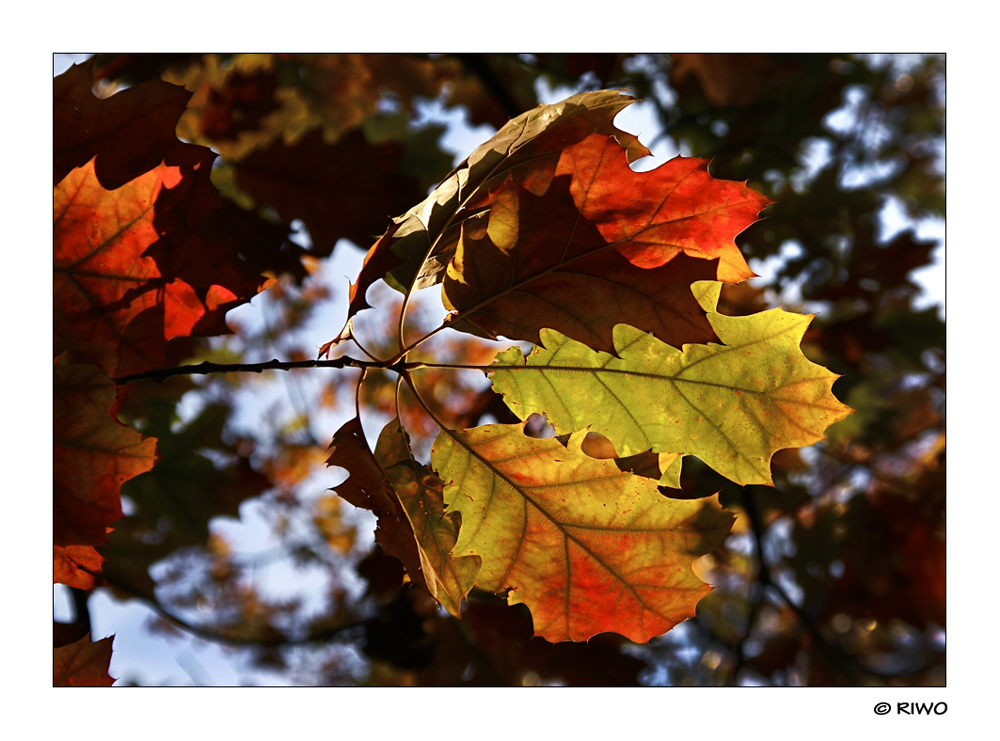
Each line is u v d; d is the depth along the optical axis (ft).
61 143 2.13
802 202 3.70
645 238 2.03
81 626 2.49
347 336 2.06
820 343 3.63
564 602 2.14
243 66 3.11
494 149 2.07
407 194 2.82
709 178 2.00
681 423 2.10
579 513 2.12
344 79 4.01
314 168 2.80
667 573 2.12
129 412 2.98
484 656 3.30
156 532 3.12
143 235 2.10
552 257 2.04
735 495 3.55
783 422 2.08
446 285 2.06
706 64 3.84
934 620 3.75
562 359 2.11
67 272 2.10
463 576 2.12
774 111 3.82
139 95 2.16
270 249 2.55
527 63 3.77
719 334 2.09
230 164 2.78
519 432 2.11
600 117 2.08
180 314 2.13
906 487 3.92
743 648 3.88
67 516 2.12
